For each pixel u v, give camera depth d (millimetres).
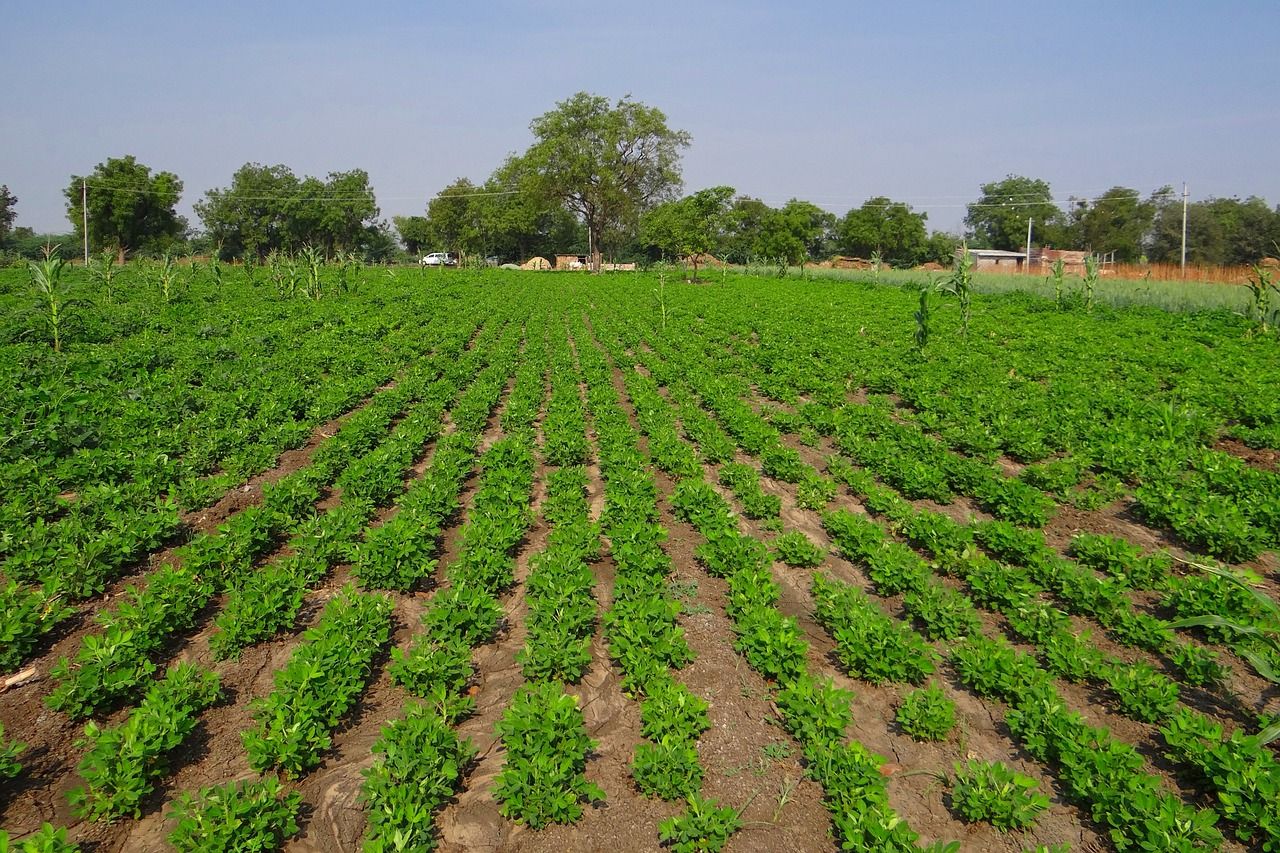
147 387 15938
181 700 6203
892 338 25500
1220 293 34406
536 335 27609
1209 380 18062
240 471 11953
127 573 8797
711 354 24344
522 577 8906
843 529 9852
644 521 9836
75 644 7430
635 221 90688
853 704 6738
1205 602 7809
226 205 84375
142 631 6918
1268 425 14883
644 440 14719
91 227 70688
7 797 5523
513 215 95812
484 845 5207
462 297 41625
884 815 5102
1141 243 85500
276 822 5125
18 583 7875
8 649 7008
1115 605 7953
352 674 6473
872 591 8742
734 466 12000
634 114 84812
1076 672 6926
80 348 20453
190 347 20531
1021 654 7395
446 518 10469
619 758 6051
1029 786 5430
